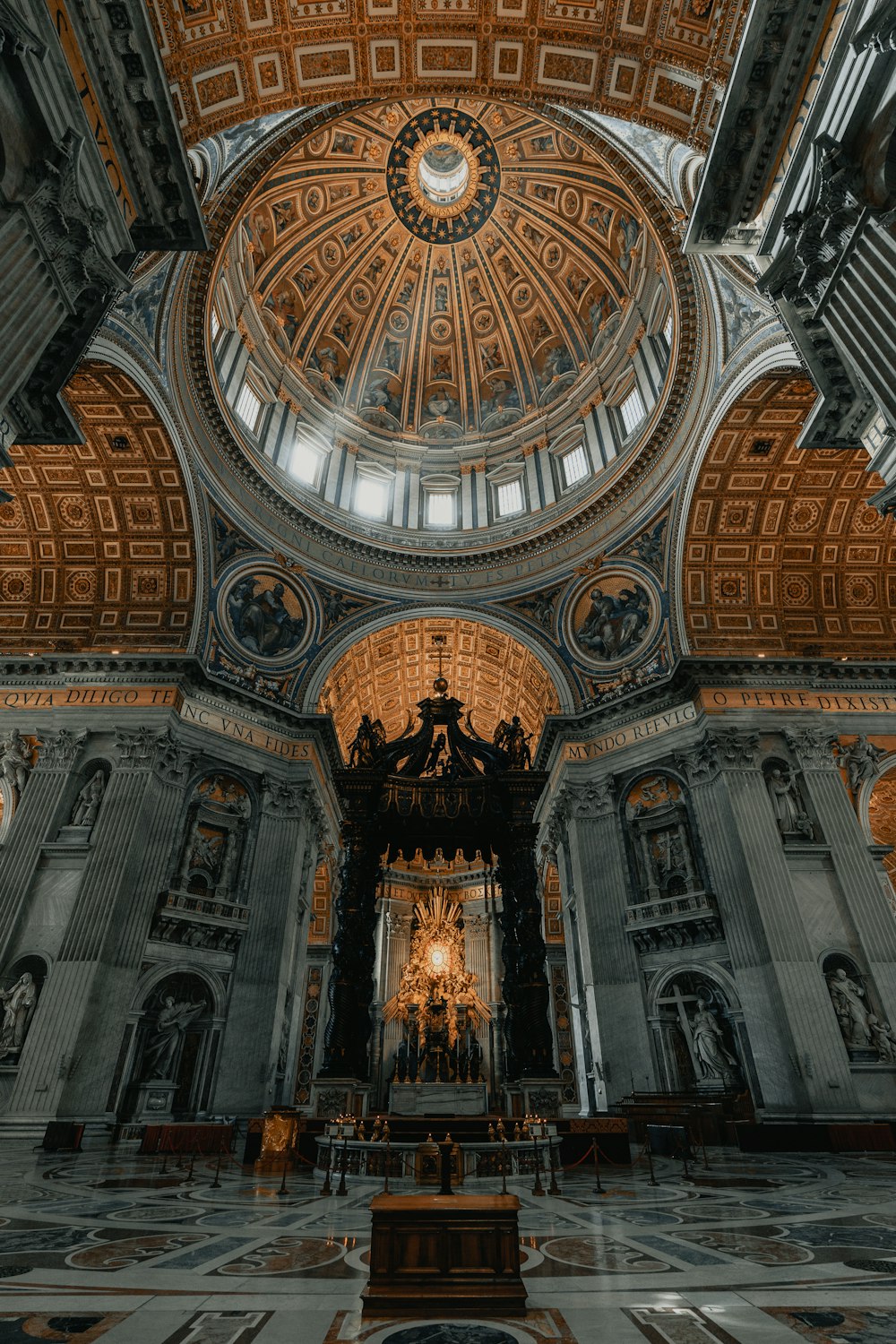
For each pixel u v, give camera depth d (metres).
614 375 25.91
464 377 31.06
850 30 8.23
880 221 8.26
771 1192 7.48
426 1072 16.67
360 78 11.73
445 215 28.67
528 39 11.21
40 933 15.61
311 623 22.88
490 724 31.59
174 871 17.22
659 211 17.31
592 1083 17.34
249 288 24.61
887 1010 14.91
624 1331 3.12
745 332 17.16
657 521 21.30
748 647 19.94
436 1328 3.18
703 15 10.02
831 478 19.28
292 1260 4.49
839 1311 3.38
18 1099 13.63
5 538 19.95
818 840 17.05
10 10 7.11
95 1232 5.31
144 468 19.06
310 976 27.27
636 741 19.91
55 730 17.92
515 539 24.69
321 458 27.06
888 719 18.73
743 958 15.94
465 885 35.81
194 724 18.72
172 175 9.53
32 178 7.82
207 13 10.17
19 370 7.73
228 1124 12.82
